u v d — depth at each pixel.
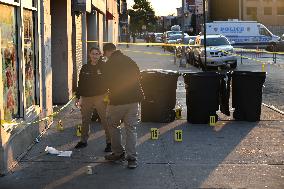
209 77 18.56
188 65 51.91
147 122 19.22
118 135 13.27
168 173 12.40
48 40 18.41
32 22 16.36
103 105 14.42
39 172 12.48
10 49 13.50
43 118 17.22
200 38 48.50
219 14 142.50
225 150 14.73
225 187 11.33
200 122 18.86
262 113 21.11
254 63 53.31
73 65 26.78
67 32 23.61
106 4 51.88
